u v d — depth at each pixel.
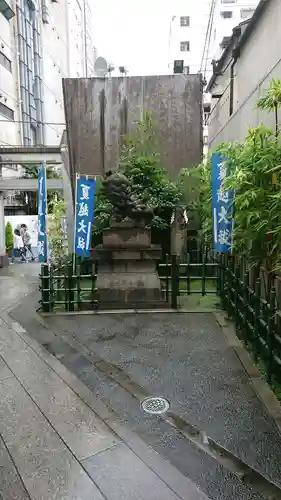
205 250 9.15
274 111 5.45
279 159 4.48
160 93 10.77
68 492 2.45
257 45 6.87
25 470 2.67
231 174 5.21
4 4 15.86
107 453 2.85
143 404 3.58
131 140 10.57
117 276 7.13
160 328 5.82
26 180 13.33
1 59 16.45
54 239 12.41
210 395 3.73
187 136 10.71
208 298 7.77
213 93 12.20
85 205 7.14
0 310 7.13
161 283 8.04
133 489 2.47
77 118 10.96
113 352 4.88
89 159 10.99
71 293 7.00
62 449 2.90
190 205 9.99
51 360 4.65
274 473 2.62
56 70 26.03
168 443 2.97
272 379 4.02
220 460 2.76
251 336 4.89
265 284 5.22
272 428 3.16
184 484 2.52
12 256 15.96
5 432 3.13
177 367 4.40
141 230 7.11
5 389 3.90
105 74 12.20
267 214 4.55
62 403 3.61
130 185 7.53
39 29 22.06
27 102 19.47
